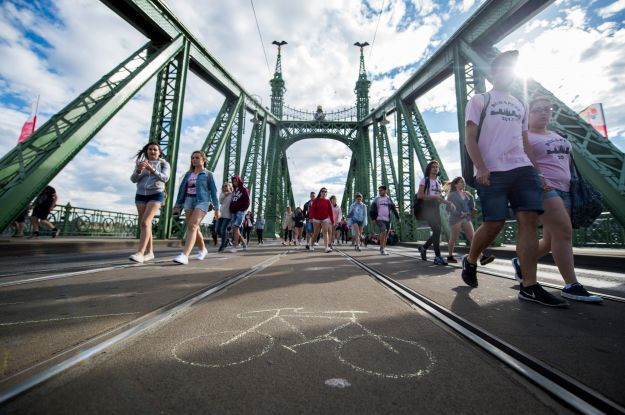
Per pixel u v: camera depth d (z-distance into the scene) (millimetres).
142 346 1254
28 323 1533
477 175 2572
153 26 10906
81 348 1193
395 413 793
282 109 35094
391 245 17516
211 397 864
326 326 1564
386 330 1505
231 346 1268
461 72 12352
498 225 2564
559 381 972
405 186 18797
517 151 2465
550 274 4031
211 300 2156
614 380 980
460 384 958
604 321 1730
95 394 866
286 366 1080
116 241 9047
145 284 2752
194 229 4812
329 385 945
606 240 8766
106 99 8641
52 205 9719
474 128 2584
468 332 1471
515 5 9484
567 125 6855
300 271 3920
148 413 779
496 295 2438
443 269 4285
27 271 3641
